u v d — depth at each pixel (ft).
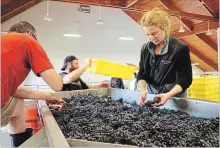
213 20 22.53
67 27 27.89
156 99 4.34
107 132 2.65
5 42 3.32
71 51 28.40
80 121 3.24
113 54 30.35
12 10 18.22
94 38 29.35
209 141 2.54
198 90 14.74
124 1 19.43
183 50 4.75
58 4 27.20
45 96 4.53
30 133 4.67
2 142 4.74
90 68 5.70
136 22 30.81
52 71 3.52
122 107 4.41
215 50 29.78
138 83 5.59
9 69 3.28
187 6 23.09
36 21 26.30
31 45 3.42
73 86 8.11
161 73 5.15
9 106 4.14
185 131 2.79
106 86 8.75
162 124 3.08
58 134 2.14
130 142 2.37
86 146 2.11
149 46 5.17
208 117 3.90
